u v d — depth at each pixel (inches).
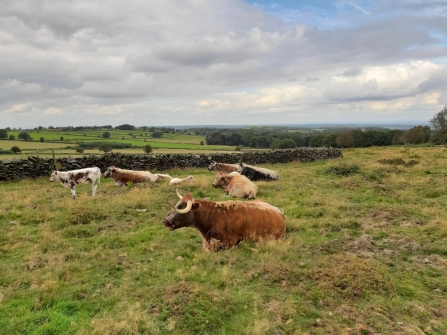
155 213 370.3
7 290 194.5
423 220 336.2
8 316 169.0
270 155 1051.3
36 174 652.1
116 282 208.8
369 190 484.7
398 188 494.9
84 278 211.3
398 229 308.7
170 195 449.4
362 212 370.3
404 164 749.9
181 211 260.7
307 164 1035.9
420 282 210.7
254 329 156.0
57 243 273.4
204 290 185.9
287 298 188.4
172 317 164.9
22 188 537.0
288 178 638.5
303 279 208.7
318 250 262.1
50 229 308.0
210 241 277.3
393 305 183.0
